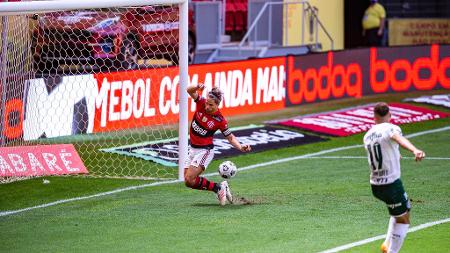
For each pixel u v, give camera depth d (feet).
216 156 135.44
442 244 87.61
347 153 140.05
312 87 181.78
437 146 145.48
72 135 141.08
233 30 224.74
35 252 86.58
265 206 104.94
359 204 105.50
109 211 104.12
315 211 102.06
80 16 153.28
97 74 143.95
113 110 146.30
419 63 198.80
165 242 89.15
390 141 80.02
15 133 130.72
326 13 226.38
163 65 158.61
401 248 86.22
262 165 131.13
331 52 184.75
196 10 201.46
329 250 85.30
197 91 115.44
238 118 165.17
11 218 102.01
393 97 190.70
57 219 100.89
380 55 193.57
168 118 153.79
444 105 181.88
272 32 214.48
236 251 85.20
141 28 161.58
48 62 148.66
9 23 130.93
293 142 147.02
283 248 86.17
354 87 189.98
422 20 232.73
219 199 105.19
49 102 136.56
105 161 130.82
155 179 121.80
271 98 174.19
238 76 166.91
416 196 109.60
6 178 122.93
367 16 225.97
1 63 128.06
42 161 123.75
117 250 86.48
